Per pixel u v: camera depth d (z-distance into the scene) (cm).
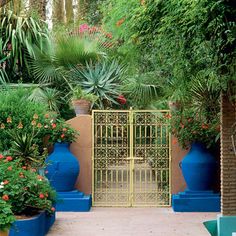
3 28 1143
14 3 1160
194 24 554
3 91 1006
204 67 620
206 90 754
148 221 805
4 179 671
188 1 521
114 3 897
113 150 945
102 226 767
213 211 887
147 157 944
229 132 702
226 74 583
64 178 890
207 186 905
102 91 1114
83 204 888
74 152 941
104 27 1144
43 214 693
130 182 938
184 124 905
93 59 1140
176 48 630
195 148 916
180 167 937
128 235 709
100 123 946
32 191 690
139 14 668
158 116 938
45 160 896
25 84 1075
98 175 947
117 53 1142
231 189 705
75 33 1166
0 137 884
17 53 1132
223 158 708
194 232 726
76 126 945
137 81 1078
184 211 888
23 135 850
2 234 520
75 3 2058
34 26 1132
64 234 714
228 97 696
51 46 1134
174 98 792
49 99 1063
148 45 730
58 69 1127
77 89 977
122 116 945
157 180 948
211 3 505
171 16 590
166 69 754
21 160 827
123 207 936
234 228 686
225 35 544
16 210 671
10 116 902
